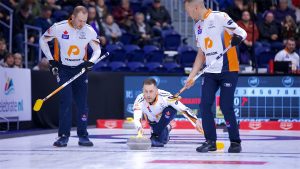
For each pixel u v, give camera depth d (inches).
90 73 1104.2
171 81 1083.3
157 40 1397.6
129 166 482.9
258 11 1457.9
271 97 1043.3
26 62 1163.3
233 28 593.6
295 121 1032.2
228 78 606.9
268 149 644.1
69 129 687.7
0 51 1088.8
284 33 1338.6
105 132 959.6
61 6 1387.8
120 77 1130.7
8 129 959.6
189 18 1552.7
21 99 996.6
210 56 610.2
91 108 1105.4
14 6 1240.2
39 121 1034.7
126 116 1117.1
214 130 618.8
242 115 1056.8
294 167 474.3
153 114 671.8
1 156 569.0
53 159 539.8
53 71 685.3
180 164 495.8
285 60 1135.0
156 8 1462.8
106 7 1418.6
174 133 940.6
